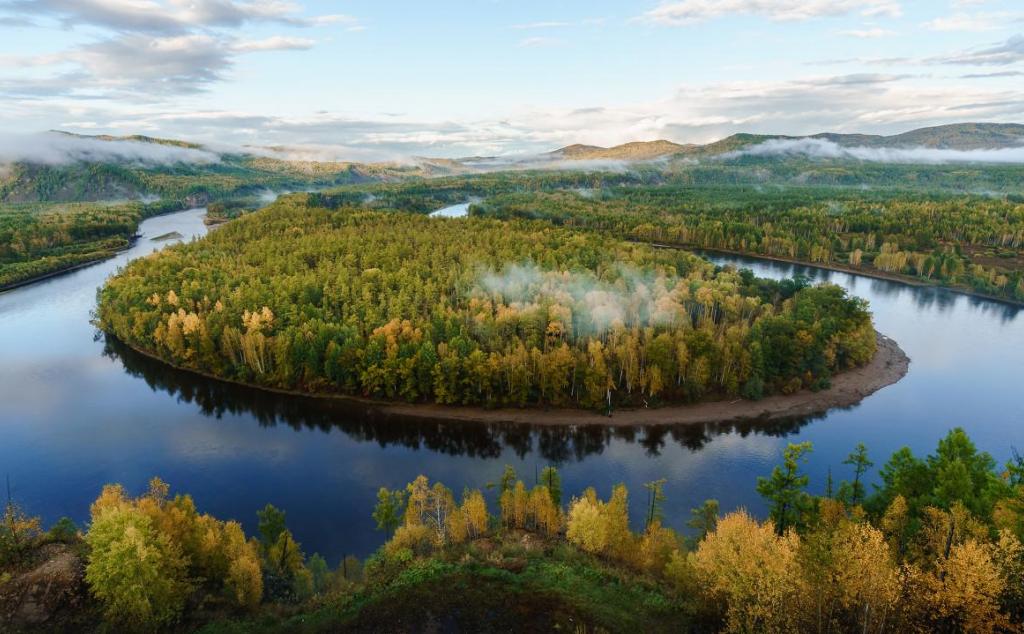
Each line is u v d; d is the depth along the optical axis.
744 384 130.12
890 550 52.66
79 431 119.62
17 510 71.38
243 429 121.06
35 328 184.75
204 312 156.62
